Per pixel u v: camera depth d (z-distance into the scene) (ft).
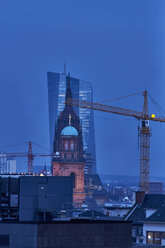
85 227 388.37
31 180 604.08
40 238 376.89
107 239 393.50
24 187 600.80
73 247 384.47
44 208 600.39
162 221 620.08
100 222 393.09
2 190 634.43
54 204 605.31
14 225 383.86
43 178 605.73
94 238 390.01
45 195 603.67
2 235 385.91
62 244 381.81
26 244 379.35
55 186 610.65
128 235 398.62
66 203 601.62
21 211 594.24
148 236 625.00
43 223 378.94
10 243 383.86
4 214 629.92
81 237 386.93
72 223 385.29
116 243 396.37
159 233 620.90
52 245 379.55
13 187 638.94
